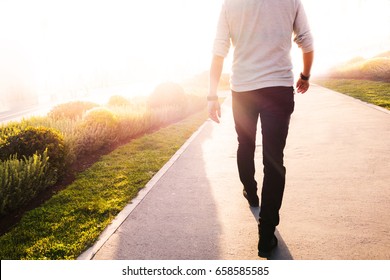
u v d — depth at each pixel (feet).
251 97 8.32
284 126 8.13
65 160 17.35
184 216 11.23
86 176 16.96
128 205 12.67
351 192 12.04
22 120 30.25
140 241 9.77
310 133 22.86
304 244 8.86
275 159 8.11
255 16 7.79
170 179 15.53
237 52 8.39
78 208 12.60
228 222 10.48
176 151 21.89
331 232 9.35
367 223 9.67
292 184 13.44
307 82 9.32
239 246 9.04
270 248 8.34
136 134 29.37
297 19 8.06
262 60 7.98
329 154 17.31
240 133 9.54
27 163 14.98
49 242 10.18
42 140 16.58
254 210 11.20
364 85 52.19
